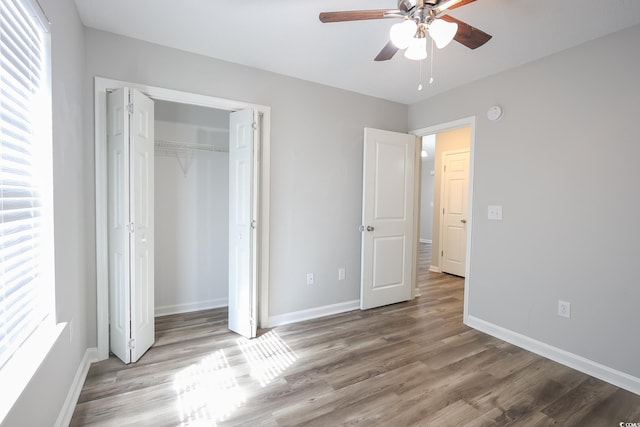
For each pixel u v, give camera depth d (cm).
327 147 310
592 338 211
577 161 218
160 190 300
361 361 224
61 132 155
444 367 218
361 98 329
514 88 257
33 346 129
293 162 291
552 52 230
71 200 174
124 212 205
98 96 211
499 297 268
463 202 488
